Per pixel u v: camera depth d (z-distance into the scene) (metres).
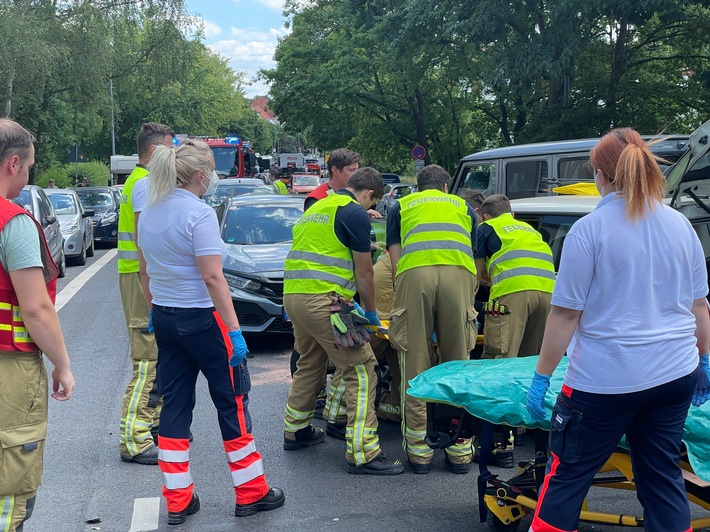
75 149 33.03
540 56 20.67
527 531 4.05
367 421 4.87
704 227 5.45
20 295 2.96
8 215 2.95
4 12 30.75
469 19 22.12
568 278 2.91
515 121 30.61
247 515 4.29
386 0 28.16
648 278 2.87
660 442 2.95
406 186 26.81
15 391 3.01
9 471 3.02
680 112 25.91
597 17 20.23
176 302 4.04
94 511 4.38
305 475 4.90
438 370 4.07
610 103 25.09
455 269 4.67
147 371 5.17
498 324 5.05
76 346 8.80
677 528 2.94
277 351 8.51
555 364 3.00
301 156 68.56
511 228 5.16
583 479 2.99
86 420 6.08
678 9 19.98
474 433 4.00
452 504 4.41
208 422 6.03
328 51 35.16
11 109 32.12
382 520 4.20
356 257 4.82
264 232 9.56
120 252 5.08
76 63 33.97
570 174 9.33
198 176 4.09
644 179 2.86
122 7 35.38
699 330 3.12
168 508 4.19
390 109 34.12
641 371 2.84
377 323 5.02
